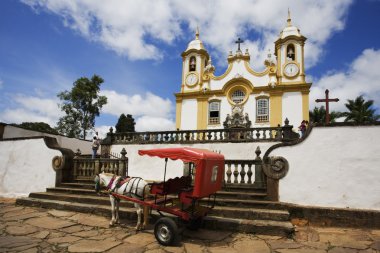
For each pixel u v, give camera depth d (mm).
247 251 5453
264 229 6508
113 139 16297
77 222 7438
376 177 7129
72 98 30844
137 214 7383
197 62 27203
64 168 10922
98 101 32188
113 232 6621
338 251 5465
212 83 25828
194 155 5930
